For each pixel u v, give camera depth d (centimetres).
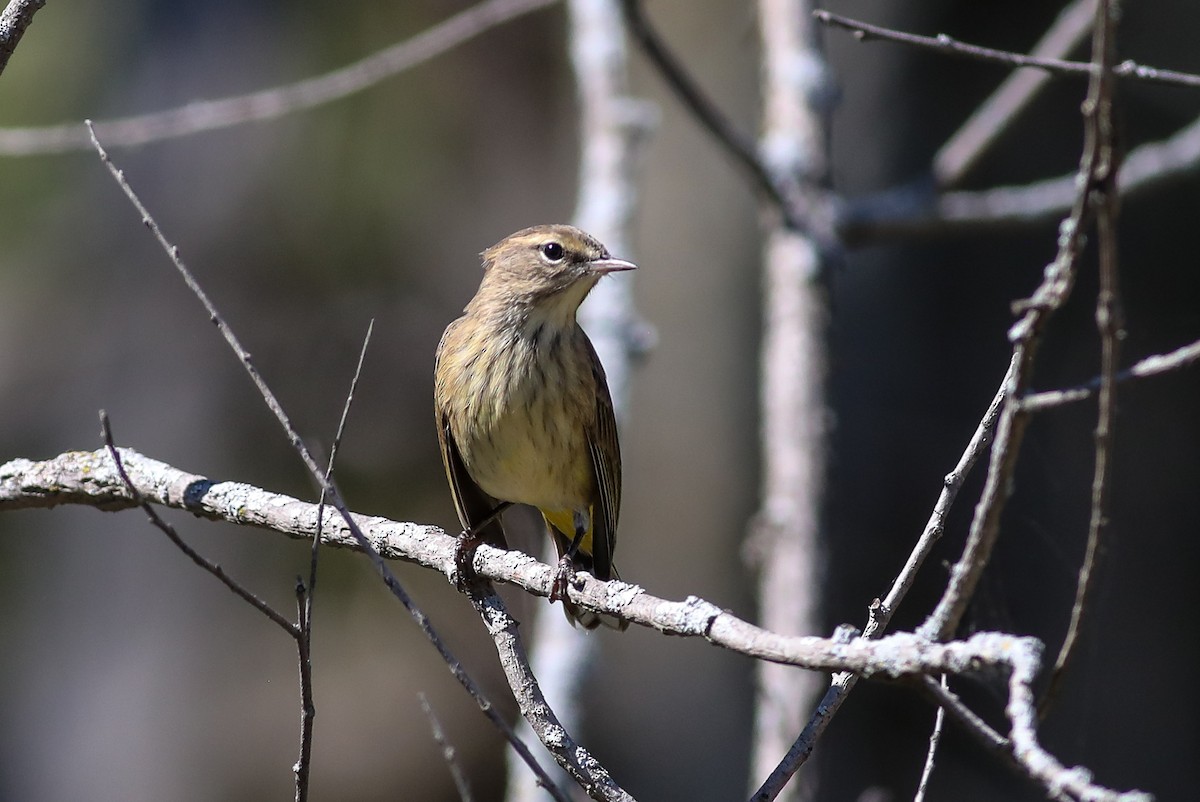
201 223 1434
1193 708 1488
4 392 1401
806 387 846
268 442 1401
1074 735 1384
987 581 742
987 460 1130
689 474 1583
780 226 898
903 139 1639
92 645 1437
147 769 1435
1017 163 1588
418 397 1423
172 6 1440
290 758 1470
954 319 1617
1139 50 1546
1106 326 355
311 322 1432
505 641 497
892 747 1467
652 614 436
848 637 363
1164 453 1530
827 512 816
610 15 1014
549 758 743
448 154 1541
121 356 1418
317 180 1445
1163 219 1586
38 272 1412
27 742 1421
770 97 958
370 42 1462
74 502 554
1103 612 1516
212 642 1448
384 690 1445
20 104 1371
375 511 1366
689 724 1489
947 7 1641
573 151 1655
